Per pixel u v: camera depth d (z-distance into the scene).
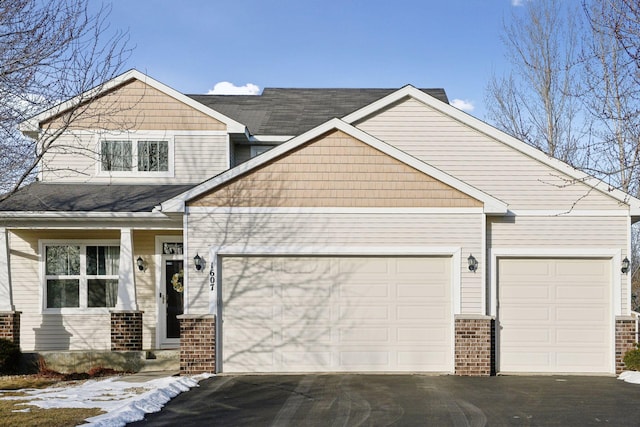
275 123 17.61
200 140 15.90
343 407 9.45
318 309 12.75
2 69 11.17
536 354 13.10
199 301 12.57
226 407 9.44
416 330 12.73
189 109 15.95
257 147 17.03
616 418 8.77
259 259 12.77
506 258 13.33
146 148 15.88
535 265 13.32
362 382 11.58
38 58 11.43
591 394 10.54
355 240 12.71
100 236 15.31
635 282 25.62
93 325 15.08
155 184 15.76
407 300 12.77
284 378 11.98
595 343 13.12
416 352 12.70
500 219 13.36
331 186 12.77
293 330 12.70
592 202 13.37
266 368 12.62
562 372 13.01
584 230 13.31
